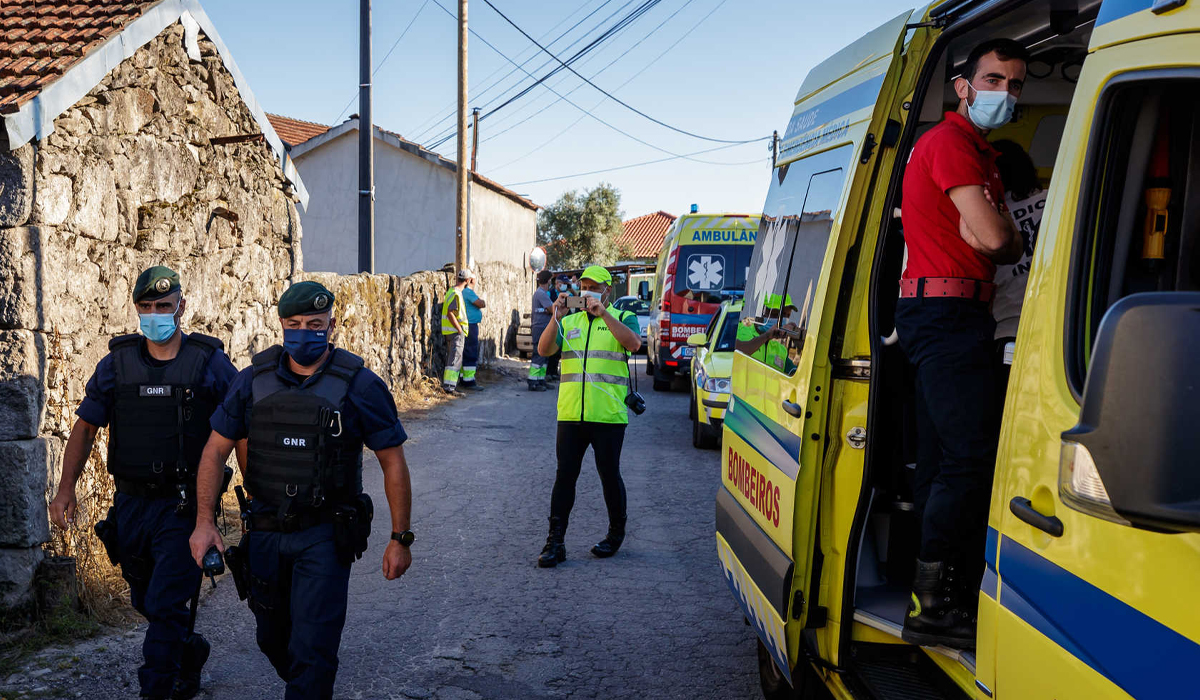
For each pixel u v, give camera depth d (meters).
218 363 3.83
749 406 4.11
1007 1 2.56
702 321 15.73
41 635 4.59
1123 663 1.55
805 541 3.16
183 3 6.60
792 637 3.18
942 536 2.67
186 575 3.73
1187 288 1.87
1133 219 1.88
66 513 3.92
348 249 24.23
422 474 8.96
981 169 2.68
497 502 7.92
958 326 2.71
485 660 4.57
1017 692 1.93
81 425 3.84
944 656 2.87
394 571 3.33
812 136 3.87
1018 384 2.04
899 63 3.06
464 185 18.67
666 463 9.79
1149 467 1.19
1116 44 1.88
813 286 3.33
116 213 5.78
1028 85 3.53
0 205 4.73
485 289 19.33
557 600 5.47
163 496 3.71
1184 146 1.88
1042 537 1.84
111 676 4.24
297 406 3.20
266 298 8.50
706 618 5.19
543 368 16.09
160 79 6.37
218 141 7.29
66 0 6.25
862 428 3.14
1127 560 1.56
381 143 24.05
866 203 3.13
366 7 15.41
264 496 3.21
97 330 5.55
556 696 4.18
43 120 4.85
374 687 4.25
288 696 3.12
